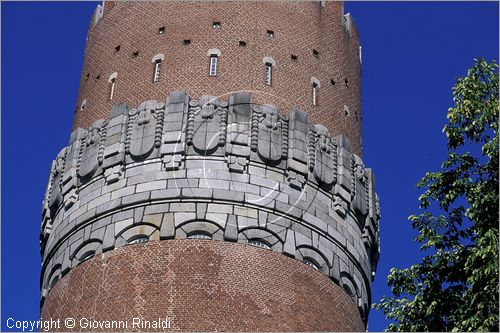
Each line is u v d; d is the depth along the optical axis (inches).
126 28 2915.8
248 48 2778.1
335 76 2898.6
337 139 2746.1
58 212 2694.4
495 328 1943.9
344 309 2539.4
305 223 2541.8
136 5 2942.9
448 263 2154.3
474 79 2252.7
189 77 2714.1
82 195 2628.0
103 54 2923.2
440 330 2106.3
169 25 2839.6
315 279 2497.5
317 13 2972.4
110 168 2593.5
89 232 2539.4
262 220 2492.6
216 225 2468.0
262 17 2849.4
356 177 2738.7
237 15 2834.6
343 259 2596.0
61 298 2500.0
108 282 2433.6
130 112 2667.3
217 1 2856.8
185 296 2362.2
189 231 2459.4
